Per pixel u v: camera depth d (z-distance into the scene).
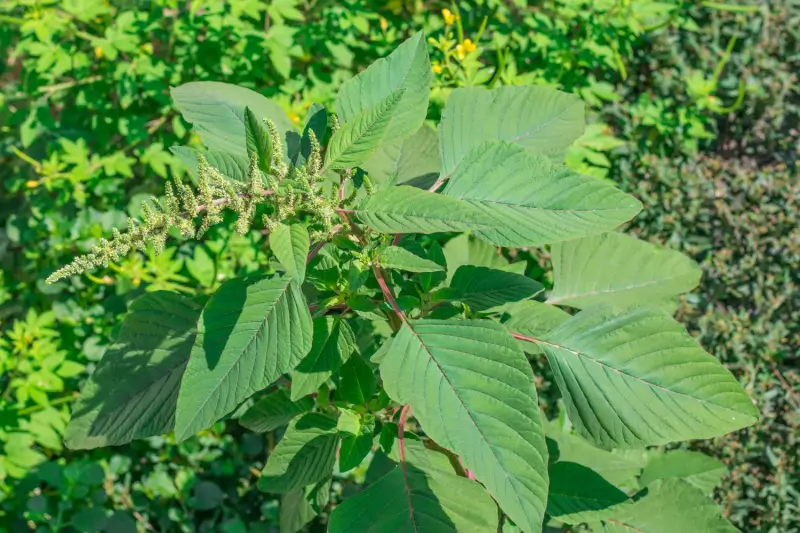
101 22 4.05
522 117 2.11
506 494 1.52
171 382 2.01
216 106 2.07
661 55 4.59
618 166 4.39
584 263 2.43
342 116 1.92
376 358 1.88
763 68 4.68
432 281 2.03
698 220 4.28
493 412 1.57
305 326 1.60
